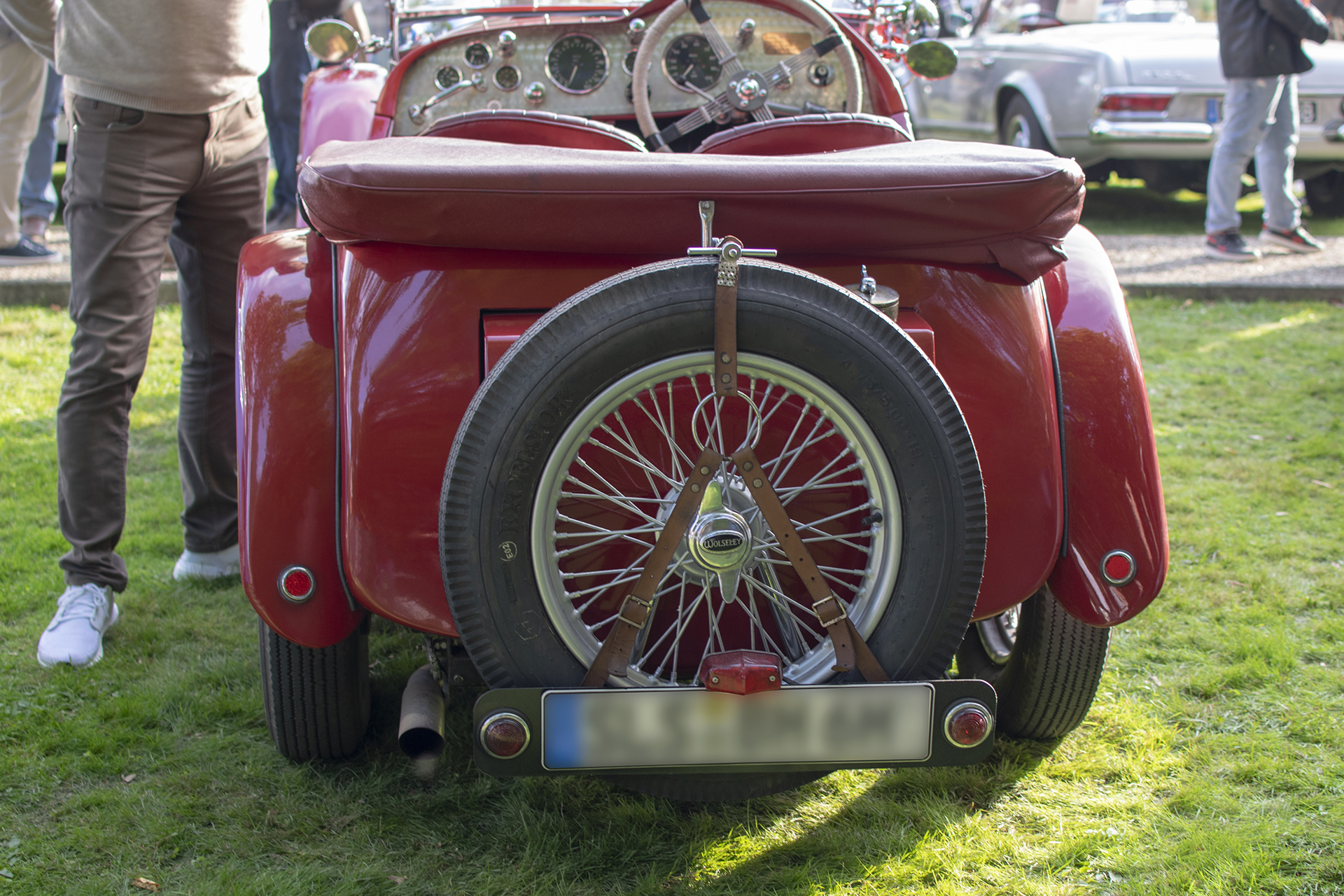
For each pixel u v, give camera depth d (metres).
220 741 2.47
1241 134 7.27
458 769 2.38
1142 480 2.10
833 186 1.81
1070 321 2.20
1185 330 6.17
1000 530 2.00
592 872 2.04
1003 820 2.20
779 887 2.00
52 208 7.16
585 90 3.12
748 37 3.02
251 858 2.07
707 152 2.53
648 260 1.94
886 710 1.76
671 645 1.98
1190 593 3.24
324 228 1.85
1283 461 4.32
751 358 1.68
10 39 6.20
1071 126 7.93
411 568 1.89
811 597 1.91
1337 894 1.96
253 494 1.97
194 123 2.76
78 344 2.79
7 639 2.95
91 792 2.28
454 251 1.92
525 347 1.65
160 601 3.19
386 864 2.06
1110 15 9.66
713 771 1.78
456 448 1.66
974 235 1.92
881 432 1.71
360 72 3.75
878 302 1.85
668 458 1.92
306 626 1.97
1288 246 7.79
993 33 9.25
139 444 4.55
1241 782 2.33
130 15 2.60
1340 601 3.18
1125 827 2.17
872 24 3.47
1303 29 6.86
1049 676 2.34
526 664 1.72
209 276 3.04
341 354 1.97
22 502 3.89
